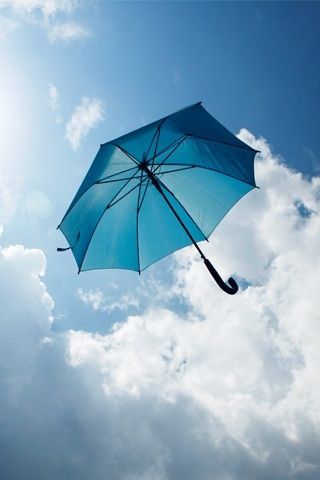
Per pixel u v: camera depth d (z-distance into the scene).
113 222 4.02
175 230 4.10
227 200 3.93
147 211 4.21
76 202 3.52
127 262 4.03
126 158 3.78
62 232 3.53
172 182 4.17
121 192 3.98
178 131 3.44
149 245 4.13
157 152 3.69
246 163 3.67
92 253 3.83
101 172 3.55
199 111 3.83
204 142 3.83
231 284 3.00
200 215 4.02
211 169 3.69
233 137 3.69
